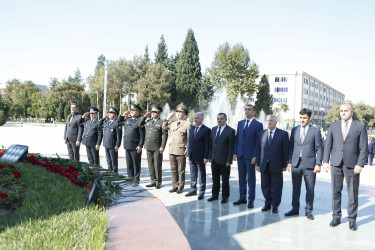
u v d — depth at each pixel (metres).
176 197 5.87
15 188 3.25
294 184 4.95
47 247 1.94
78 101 68.88
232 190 6.70
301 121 4.94
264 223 4.44
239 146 5.61
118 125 7.28
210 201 5.66
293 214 4.92
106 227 2.32
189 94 49.28
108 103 61.00
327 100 92.75
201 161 5.79
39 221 2.39
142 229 2.35
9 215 2.58
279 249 3.49
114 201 3.14
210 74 44.44
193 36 50.22
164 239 2.17
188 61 50.09
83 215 2.55
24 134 21.94
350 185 4.34
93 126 7.68
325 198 6.11
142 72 53.38
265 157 5.11
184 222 4.36
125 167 8.89
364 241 3.81
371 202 5.93
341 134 4.44
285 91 66.38
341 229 4.27
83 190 3.46
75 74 90.94
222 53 42.81
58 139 18.06
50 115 64.81
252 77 43.12
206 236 3.83
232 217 4.69
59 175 4.13
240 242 3.66
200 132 5.81
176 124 6.24
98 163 7.82
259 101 49.19
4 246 1.93
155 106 6.52
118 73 51.94
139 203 3.08
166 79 49.50
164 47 55.50
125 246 2.03
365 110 75.25
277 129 5.16
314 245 3.64
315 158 4.80
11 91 81.81
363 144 4.25
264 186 5.21
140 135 6.78
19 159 4.96
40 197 3.04
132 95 70.00
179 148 6.10
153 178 6.70
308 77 71.50
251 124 5.58
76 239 2.08
